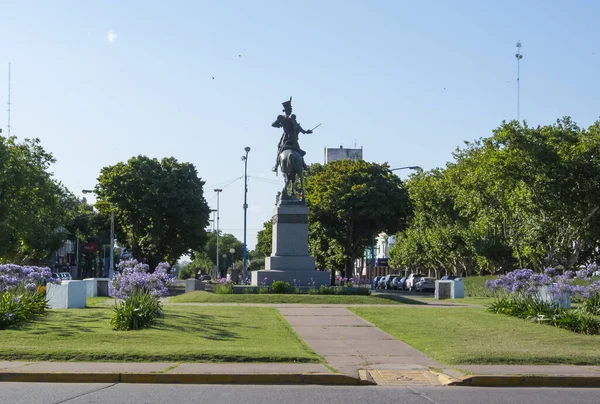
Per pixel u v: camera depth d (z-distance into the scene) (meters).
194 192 68.44
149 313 21.48
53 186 64.31
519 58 60.31
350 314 27.23
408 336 20.88
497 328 22.33
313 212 64.44
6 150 54.22
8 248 57.59
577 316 22.69
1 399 11.58
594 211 45.28
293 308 29.39
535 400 12.13
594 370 14.99
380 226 64.38
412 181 71.75
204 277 118.88
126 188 64.88
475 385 13.83
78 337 18.17
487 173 50.59
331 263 73.81
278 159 40.19
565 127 46.41
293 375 13.82
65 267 117.31
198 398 11.88
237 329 21.66
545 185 45.28
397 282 75.12
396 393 12.74
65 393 12.23
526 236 50.38
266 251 98.88
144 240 67.88
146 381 13.61
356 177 63.78
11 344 16.88
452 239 69.81
